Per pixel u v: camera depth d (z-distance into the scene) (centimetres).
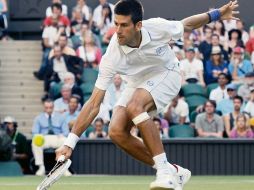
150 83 1274
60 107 2742
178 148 2598
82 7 3266
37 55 3325
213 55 3000
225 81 2827
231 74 3006
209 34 3055
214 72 2989
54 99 2931
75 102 2719
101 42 3216
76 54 3050
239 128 2666
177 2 3575
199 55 3025
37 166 2647
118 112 1302
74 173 2612
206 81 2992
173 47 3033
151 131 1230
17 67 3284
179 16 3569
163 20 1259
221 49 3061
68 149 1212
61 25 3173
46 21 3192
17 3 3650
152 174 2600
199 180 2309
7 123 2627
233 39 3145
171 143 2592
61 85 2942
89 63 3053
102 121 2667
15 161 2603
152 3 3575
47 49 3166
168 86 1283
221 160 2605
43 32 3192
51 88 2948
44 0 3641
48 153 2617
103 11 3269
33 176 2544
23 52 3322
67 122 2706
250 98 2789
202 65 3003
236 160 2608
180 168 1351
